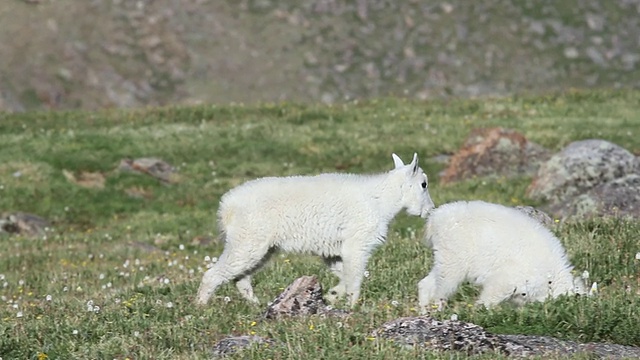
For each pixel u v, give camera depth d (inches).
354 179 1924.2
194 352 1439.5
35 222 4101.9
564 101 6441.9
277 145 5246.1
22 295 2374.5
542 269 1706.4
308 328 1483.8
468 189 4210.1
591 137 5083.7
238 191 1918.1
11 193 4429.1
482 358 1331.2
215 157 5098.4
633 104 6299.2
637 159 3521.2
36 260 3147.1
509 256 1717.5
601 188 3282.5
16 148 4977.9
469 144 4569.4
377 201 1907.0
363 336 1428.4
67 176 4685.0
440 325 1446.9
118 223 4195.4
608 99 6491.1
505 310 1604.3
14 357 1510.8
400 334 1437.0
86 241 3639.3
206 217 4156.0
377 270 2043.6
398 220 3656.5
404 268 2026.3
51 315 1806.1
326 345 1405.0
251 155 5123.0
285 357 1364.4
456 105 6323.8
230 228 1892.2
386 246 2337.6
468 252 1736.0
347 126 5693.9
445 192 4180.6
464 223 1752.0
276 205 1878.7
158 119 6003.9
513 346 1407.5
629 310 1539.1
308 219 1876.2
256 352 1371.8
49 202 4392.2
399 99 6658.5
